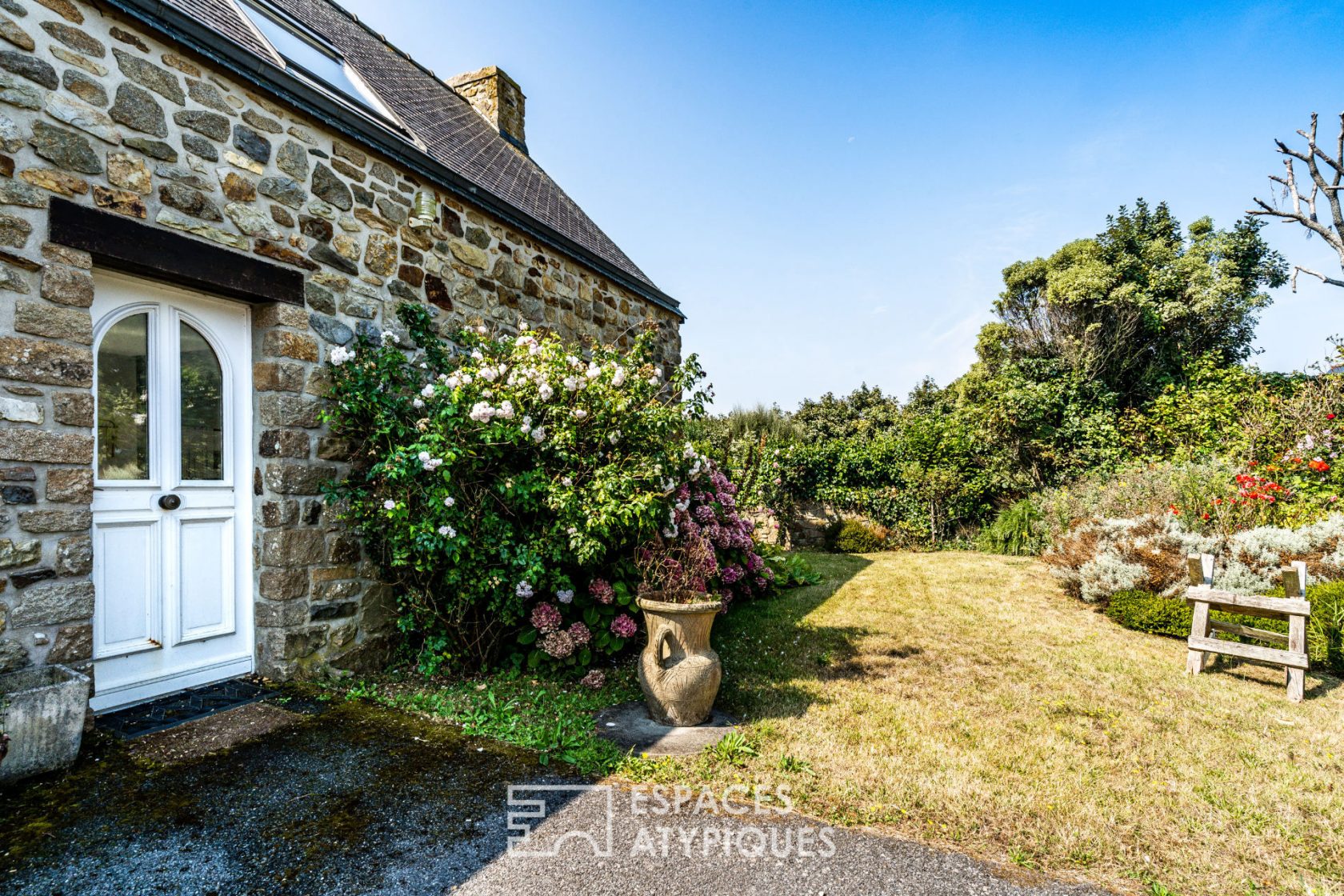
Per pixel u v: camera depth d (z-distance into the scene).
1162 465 8.66
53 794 2.30
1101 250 16.23
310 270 3.77
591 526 3.71
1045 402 11.51
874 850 2.18
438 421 3.61
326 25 6.19
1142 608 5.43
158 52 3.08
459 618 3.91
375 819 2.25
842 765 2.85
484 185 5.61
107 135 2.86
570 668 4.17
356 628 3.95
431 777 2.59
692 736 3.17
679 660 3.38
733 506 6.20
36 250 2.62
